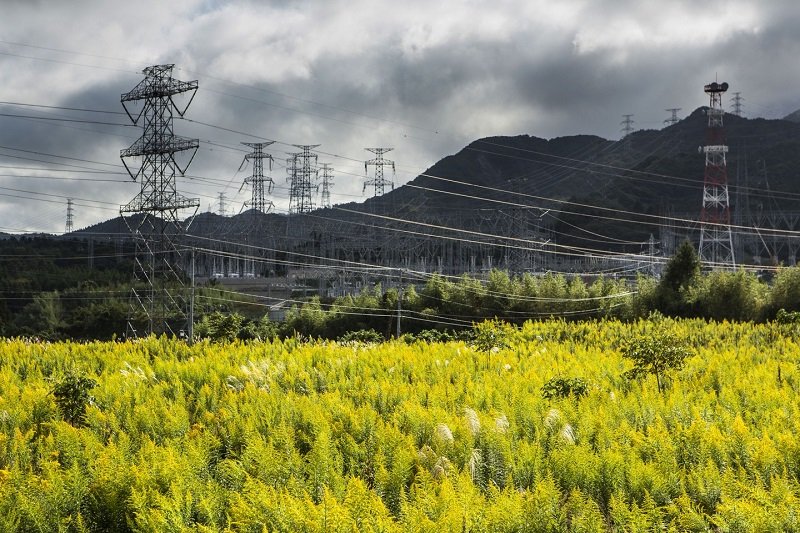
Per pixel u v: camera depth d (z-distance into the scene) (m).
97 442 16.98
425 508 12.49
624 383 26.81
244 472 14.13
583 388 22.98
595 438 18.27
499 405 21.66
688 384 26.69
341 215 132.62
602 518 13.47
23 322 76.12
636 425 20.08
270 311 88.81
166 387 25.31
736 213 145.50
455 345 39.66
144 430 19.47
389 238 101.56
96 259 105.00
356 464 16.16
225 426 19.78
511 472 15.62
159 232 55.66
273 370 29.56
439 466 15.24
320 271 100.06
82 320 75.00
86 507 13.51
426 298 75.56
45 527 12.60
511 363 33.19
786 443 16.45
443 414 19.73
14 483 13.62
